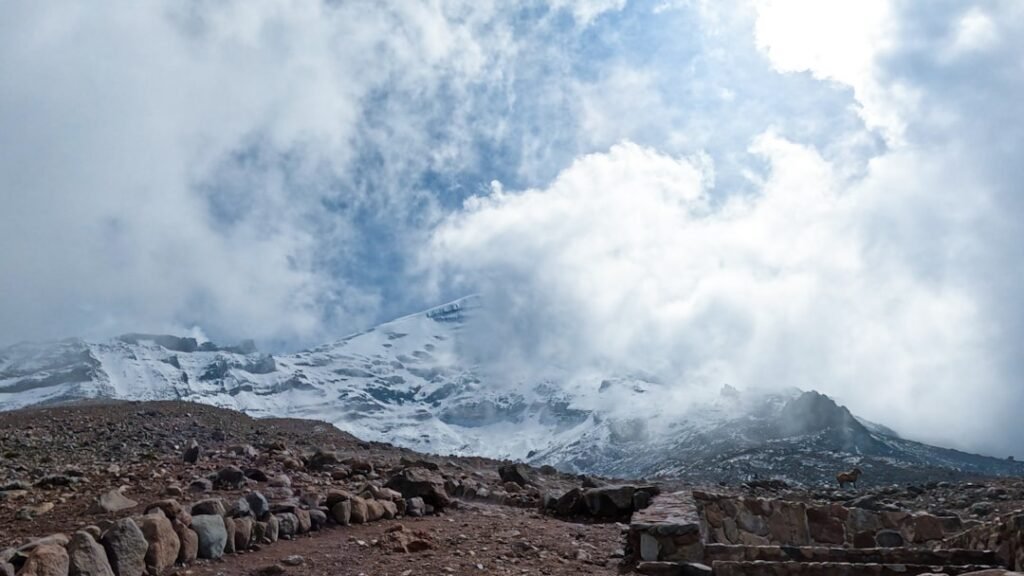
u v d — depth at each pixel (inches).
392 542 482.3
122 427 1349.7
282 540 481.7
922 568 444.1
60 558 341.4
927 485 1097.4
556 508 694.5
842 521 670.5
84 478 640.4
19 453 928.3
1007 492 960.3
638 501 677.9
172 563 403.2
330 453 827.4
